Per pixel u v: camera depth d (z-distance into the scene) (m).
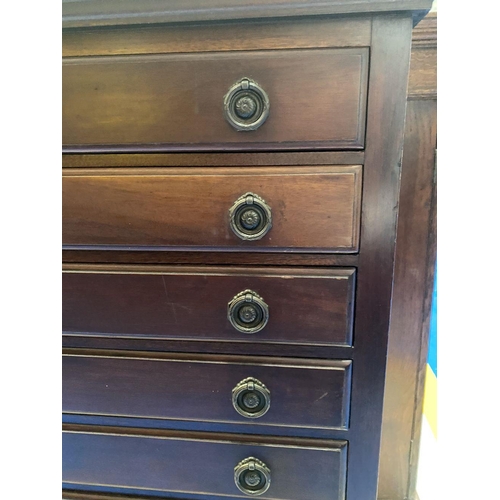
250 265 0.57
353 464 0.63
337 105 0.51
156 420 0.65
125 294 0.60
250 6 0.47
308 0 0.47
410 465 0.94
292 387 0.60
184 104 0.52
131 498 0.70
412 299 0.85
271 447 0.63
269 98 0.51
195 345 0.61
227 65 0.51
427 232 0.81
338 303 0.56
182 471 0.66
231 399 0.62
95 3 0.49
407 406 0.91
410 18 0.48
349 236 0.54
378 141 0.51
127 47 0.52
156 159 0.55
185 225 0.56
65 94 0.54
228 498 0.67
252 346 0.60
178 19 0.49
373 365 0.58
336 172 0.52
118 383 0.64
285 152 0.53
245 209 0.54
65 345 0.64
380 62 0.49
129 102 0.53
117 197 0.56
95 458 0.68
